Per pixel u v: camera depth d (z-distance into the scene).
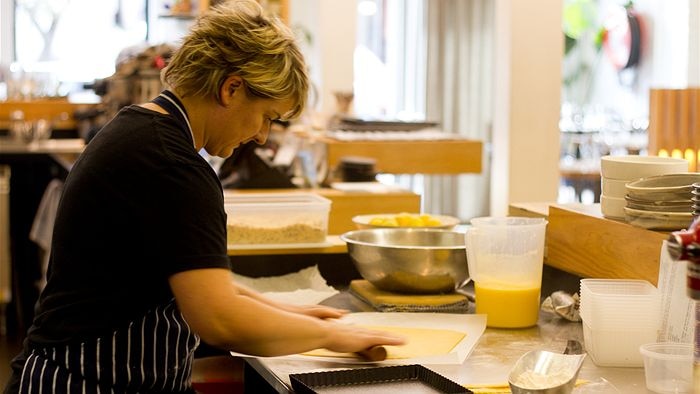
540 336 2.33
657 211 2.17
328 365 2.04
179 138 1.89
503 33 5.86
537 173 5.86
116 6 9.52
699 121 5.13
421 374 1.92
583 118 9.32
